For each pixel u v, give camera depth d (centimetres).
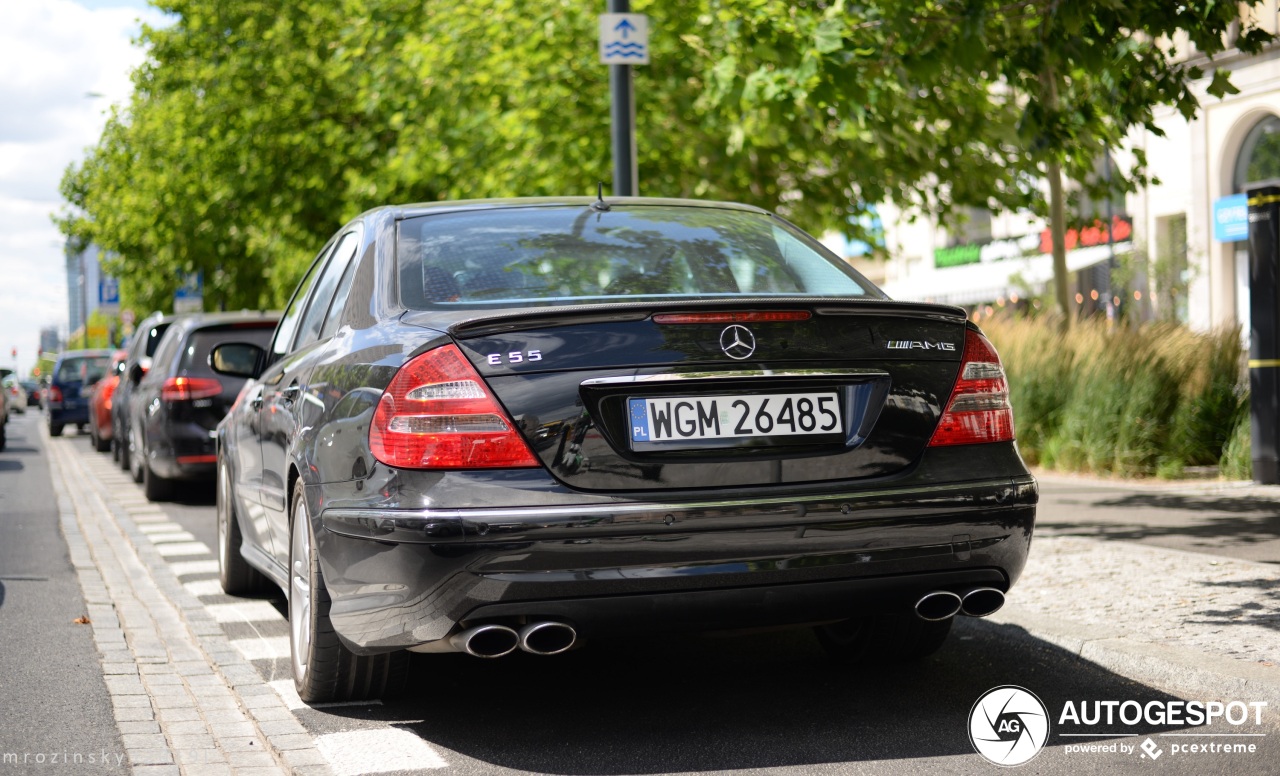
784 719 445
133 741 438
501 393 384
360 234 518
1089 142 945
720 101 1062
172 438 1283
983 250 3381
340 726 446
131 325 4284
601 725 443
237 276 3203
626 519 376
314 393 466
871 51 770
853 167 1370
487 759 406
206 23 2448
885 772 384
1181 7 711
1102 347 1305
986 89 1274
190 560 887
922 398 412
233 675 530
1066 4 692
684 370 389
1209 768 381
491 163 1506
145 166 3105
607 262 465
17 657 579
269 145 2266
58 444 2778
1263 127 2636
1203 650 491
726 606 387
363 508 396
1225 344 1240
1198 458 1202
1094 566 689
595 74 1405
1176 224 2833
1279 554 714
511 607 376
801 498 388
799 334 401
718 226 503
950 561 407
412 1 1630
